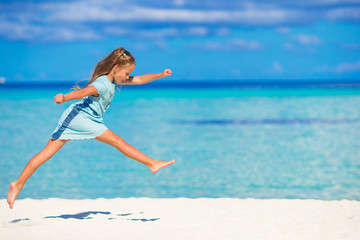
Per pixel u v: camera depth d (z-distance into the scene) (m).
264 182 9.38
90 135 4.62
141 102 43.12
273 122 23.30
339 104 36.41
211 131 19.73
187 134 18.67
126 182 9.48
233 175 10.21
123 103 41.53
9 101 40.44
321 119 24.31
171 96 57.09
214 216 5.38
